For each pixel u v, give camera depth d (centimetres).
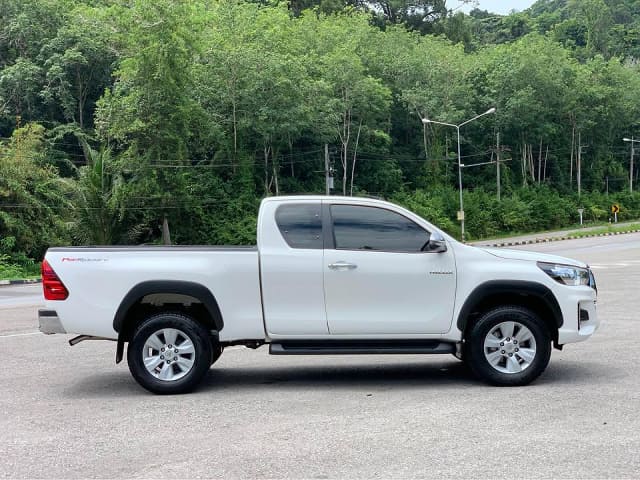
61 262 738
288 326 735
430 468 493
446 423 606
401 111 7550
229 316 737
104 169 4403
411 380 792
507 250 771
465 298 740
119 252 742
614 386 737
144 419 641
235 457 525
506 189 7938
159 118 4503
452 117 7006
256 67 5284
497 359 747
